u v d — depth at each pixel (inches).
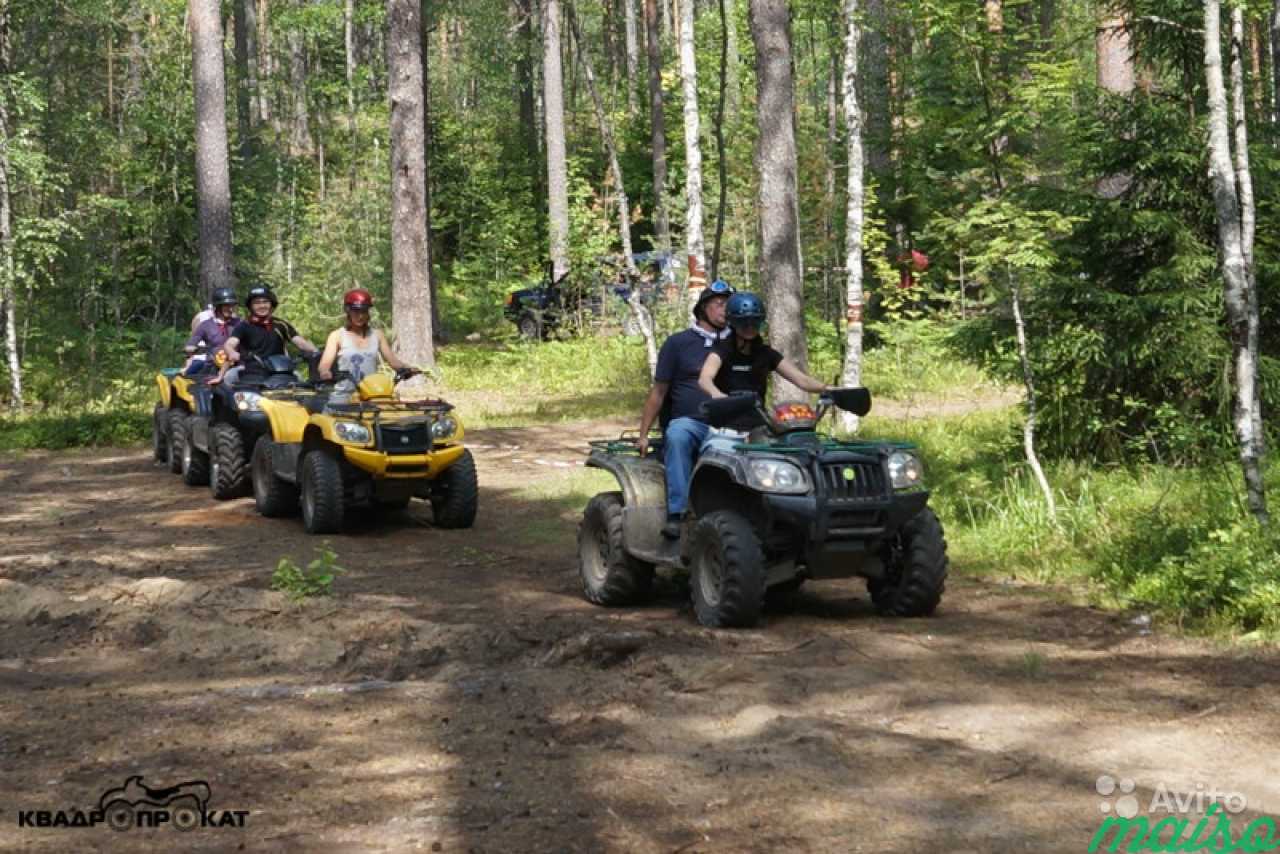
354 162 1617.9
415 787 200.1
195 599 338.3
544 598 350.9
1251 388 364.5
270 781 204.1
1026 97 502.3
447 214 1673.2
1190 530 361.4
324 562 351.9
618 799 193.2
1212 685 250.8
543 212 1590.8
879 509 300.4
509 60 1576.0
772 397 558.3
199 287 1083.9
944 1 507.5
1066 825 182.1
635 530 329.4
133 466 663.1
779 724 226.2
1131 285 495.5
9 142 934.4
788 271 539.8
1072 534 393.7
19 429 788.0
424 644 296.7
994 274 468.4
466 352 1126.4
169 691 262.4
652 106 1243.2
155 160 1199.6
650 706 241.0
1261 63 881.5
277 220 1392.7
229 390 541.3
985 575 369.7
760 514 311.1
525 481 575.8
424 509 514.6
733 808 189.0
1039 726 226.8
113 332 1084.5
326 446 468.1
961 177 901.2
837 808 188.5
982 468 490.6
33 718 242.5
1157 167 484.1
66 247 1114.1
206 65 985.5
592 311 1187.9
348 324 503.2
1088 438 490.9
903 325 932.6
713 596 305.7
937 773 203.0
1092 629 301.0
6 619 331.3
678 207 1118.4
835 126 1195.9
